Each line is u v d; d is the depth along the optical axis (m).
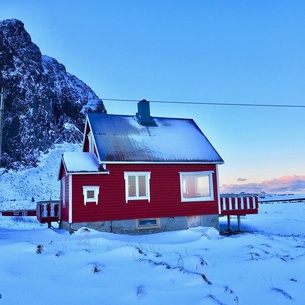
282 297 6.39
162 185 18.55
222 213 20.70
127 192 17.75
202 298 6.20
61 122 90.25
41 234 15.11
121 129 20.81
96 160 18.69
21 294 6.45
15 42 86.62
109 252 9.31
